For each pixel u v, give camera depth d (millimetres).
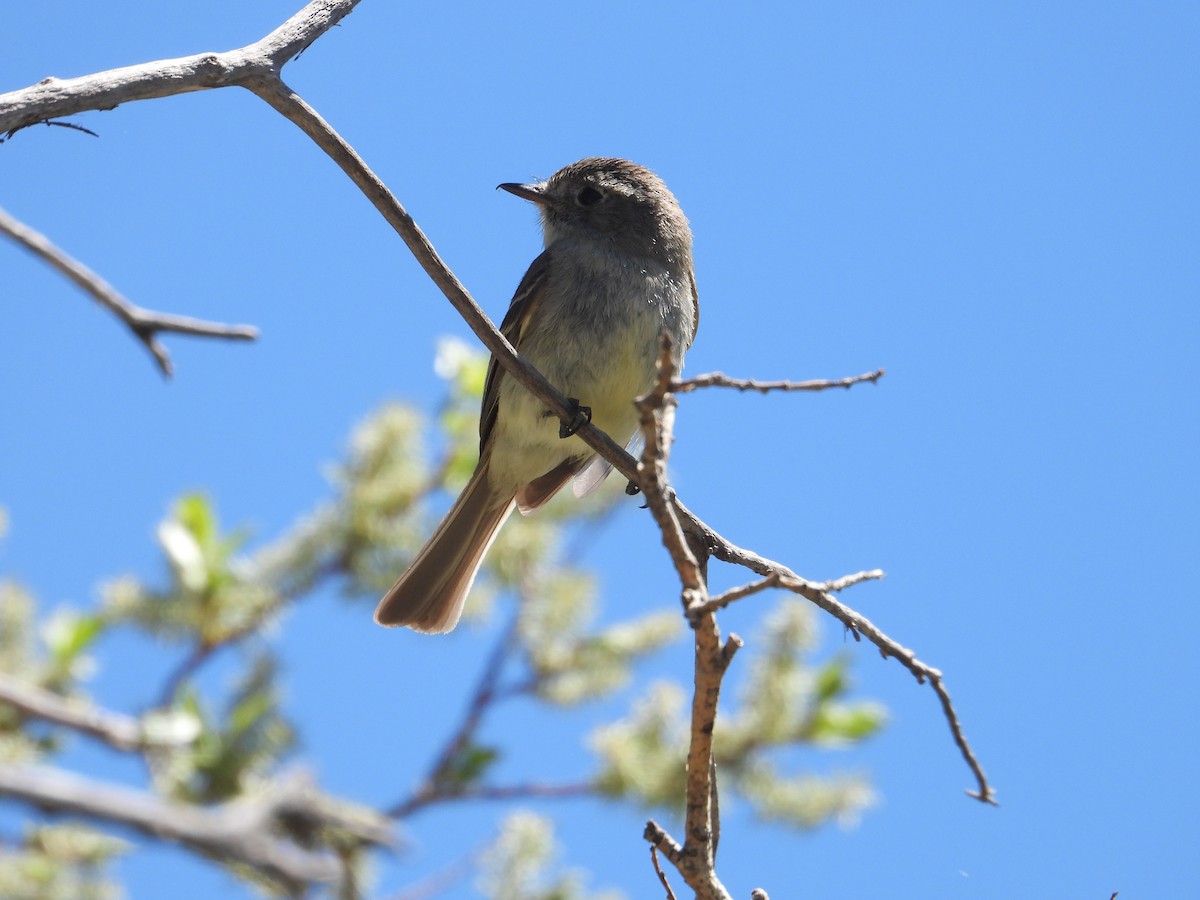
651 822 5977
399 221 7734
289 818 3998
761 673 11734
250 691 8984
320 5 7309
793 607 11859
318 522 11547
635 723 11438
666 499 5820
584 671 11906
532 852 10773
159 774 7375
